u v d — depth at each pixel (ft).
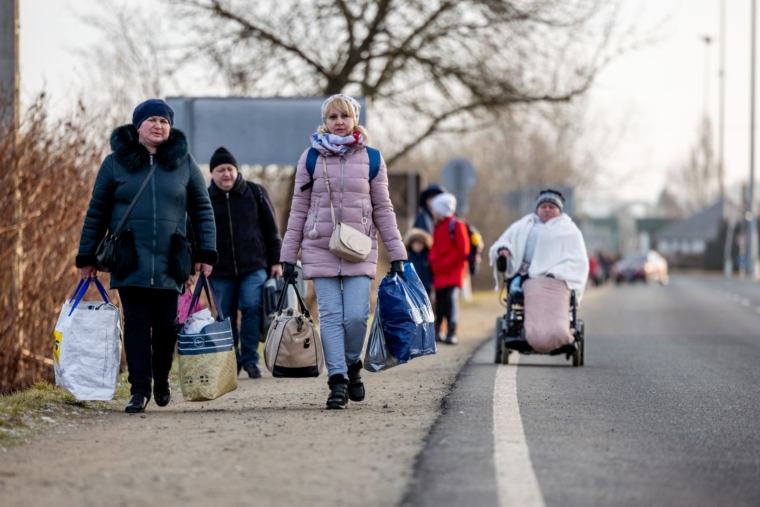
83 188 83.56
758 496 40.70
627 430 54.19
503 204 320.29
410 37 175.83
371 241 61.16
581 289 89.51
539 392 69.41
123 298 60.64
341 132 61.93
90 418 58.23
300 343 62.08
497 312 185.57
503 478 42.11
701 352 104.53
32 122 77.71
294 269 62.08
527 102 180.55
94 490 40.68
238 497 39.37
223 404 64.80
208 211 62.23
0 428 52.85
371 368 61.98
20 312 76.38
